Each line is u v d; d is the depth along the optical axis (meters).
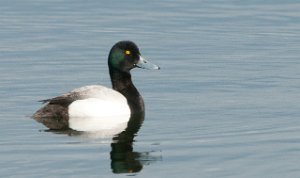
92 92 15.33
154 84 17.89
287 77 18.38
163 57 20.06
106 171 12.05
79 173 11.95
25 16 23.48
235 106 16.11
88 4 24.84
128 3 25.00
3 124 14.63
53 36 21.67
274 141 13.59
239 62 19.64
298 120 15.02
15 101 16.27
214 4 24.92
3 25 22.58
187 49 20.75
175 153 12.96
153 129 14.48
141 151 13.09
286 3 25.00
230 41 21.48
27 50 20.28
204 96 16.91
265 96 16.88
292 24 22.95
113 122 14.91
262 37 21.81
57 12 23.94
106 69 19.05
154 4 24.84
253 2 25.14
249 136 13.97
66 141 13.62
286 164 12.29
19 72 18.42
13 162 12.46
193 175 11.84
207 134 14.13
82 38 21.55
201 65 19.41
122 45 15.97
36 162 12.48
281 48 20.88
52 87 17.42
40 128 14.41
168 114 15.53
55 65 19.14
